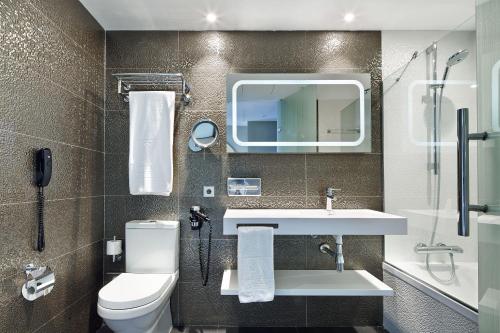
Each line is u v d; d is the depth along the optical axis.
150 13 1.89
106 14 1.90
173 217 2.06
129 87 2.02
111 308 1.44
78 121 1.74
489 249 0.80
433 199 1.55
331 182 2.08
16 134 1.24
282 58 2.10
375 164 2.09
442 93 1.47
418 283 1.66
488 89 0.80
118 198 2.07
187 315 2.04
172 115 1.96
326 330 2.00
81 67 1.78
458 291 1.37
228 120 1.99
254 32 2.11
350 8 1.84
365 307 2.05
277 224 1.68
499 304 0.76
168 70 2.09
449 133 1.42
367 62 2.11
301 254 2.06
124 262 2.06
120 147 2.08
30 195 1.32
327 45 2.11
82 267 1.78
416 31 2.11
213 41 2.10
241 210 2.01
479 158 0.84
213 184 2.07
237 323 2.04
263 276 1.66
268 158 2.08
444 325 1.46
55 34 1.52
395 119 1.92
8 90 1.20
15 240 1.23
